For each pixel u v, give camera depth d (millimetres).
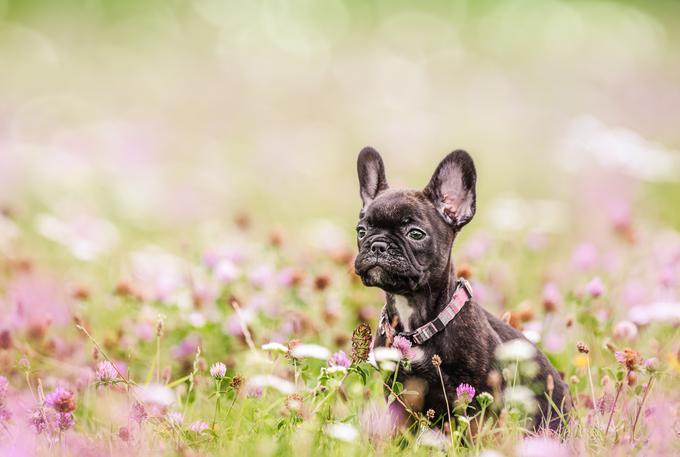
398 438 6859
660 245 11562
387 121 25609
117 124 24000
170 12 37875
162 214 16906
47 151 19906
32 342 8805
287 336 8656
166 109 27000
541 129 24438
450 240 7391
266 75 30984
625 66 33094
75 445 6598
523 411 6945
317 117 26594
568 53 34969
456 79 31438
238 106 27500
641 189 16812
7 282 10852
